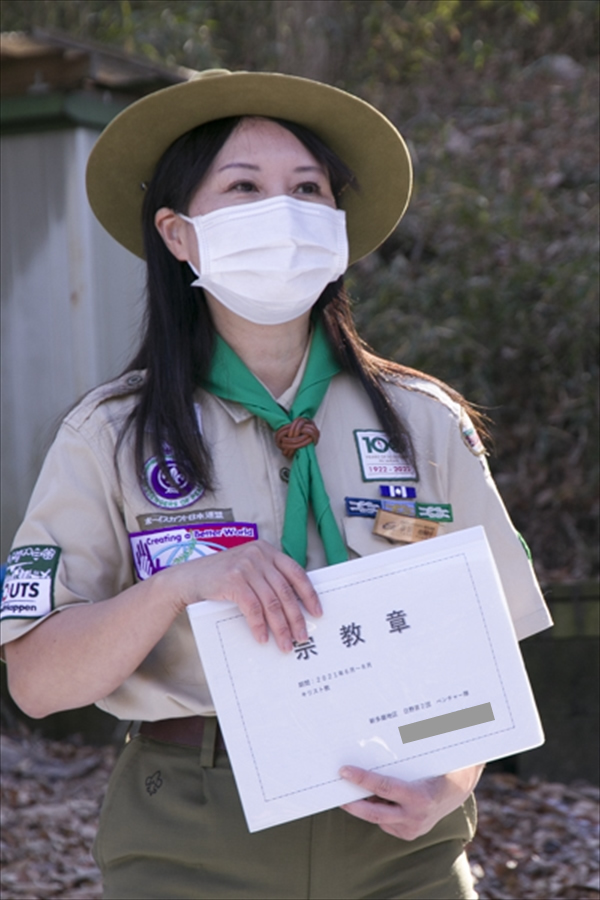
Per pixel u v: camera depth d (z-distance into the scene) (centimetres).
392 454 519
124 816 487
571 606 1277
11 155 1350
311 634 436
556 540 1839
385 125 539
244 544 445
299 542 476
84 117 1322
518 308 1853
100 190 574
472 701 439
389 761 435
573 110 2253
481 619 443
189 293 529
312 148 526
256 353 524
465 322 1856
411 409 537
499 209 1959
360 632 438
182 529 484
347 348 532
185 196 518
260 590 425
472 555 445
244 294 503
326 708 434
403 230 2036
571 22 2627
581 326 1806
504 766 1313
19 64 1311
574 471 1861
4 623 479
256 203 504
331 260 514
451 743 438
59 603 479
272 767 430
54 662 466
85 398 516
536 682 1287
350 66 2528
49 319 1351
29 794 1276
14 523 1386
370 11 2530
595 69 2447
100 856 499
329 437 515
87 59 1286
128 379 525
